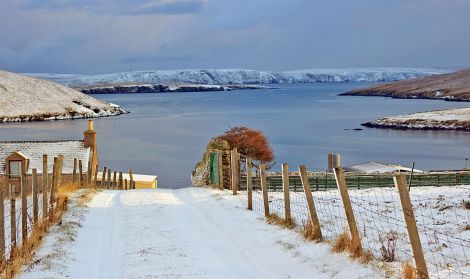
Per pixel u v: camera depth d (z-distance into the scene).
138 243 16.70
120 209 24.42
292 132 158.88
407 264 10.39
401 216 17.56
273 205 22.14
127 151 128.50
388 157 111.94
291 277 12.02
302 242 14.61
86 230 18.70
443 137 146.38
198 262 14.14
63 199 22.88
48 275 12.45
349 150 122.38
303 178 14.84
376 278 10.53
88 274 13.22
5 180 47.00
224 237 17.16
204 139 148.12
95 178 45.56
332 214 18.56
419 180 32.03
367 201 21.73
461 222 15.83
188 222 20.53
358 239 12.39
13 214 15.27
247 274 12.78
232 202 24.12
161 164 110.06
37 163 49.69
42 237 16.16
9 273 12.27
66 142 52.59
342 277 11.09
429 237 14.12
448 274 10.20
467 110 187.62
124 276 13.06
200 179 41.78
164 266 13.80
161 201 27.33
